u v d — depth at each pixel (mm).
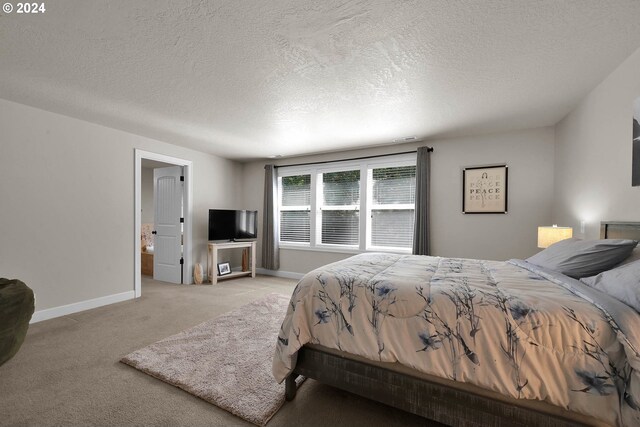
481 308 1230
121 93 2404
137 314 3008
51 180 2885
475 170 3535
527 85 2229
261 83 2205
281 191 5219
